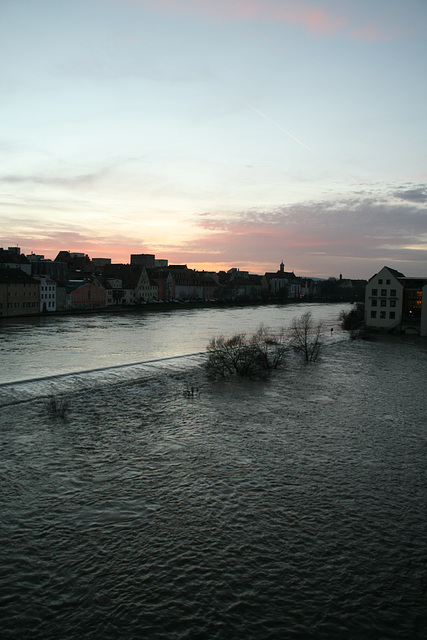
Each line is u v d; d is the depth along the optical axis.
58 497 25.12
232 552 20.75
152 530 22.27
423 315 93.44
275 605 17.80
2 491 25.66
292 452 31.64
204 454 31.08
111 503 24.62
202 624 16.86
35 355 67.81
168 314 149.12
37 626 16.56
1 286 118.69
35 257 192.00
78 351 72.06
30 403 41.53
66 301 142.88
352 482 27.41
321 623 17.00
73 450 31.36
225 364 55.69
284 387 49.12
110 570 19.45
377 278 101.12
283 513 23.92
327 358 67.00
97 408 40.59
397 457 31.06
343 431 35.84
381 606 17.83
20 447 31.69
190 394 45.22
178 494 25.69
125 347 76.88
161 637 16.25
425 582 19.08
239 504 24.73
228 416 39.03
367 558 20.48
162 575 19.23
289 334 95.88
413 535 22.20
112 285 175.00
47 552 20.48
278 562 20.14
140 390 46.62
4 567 19.45
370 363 63.53
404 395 46.50
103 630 16.48
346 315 121.19
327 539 21.77
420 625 16.97
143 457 30.44
